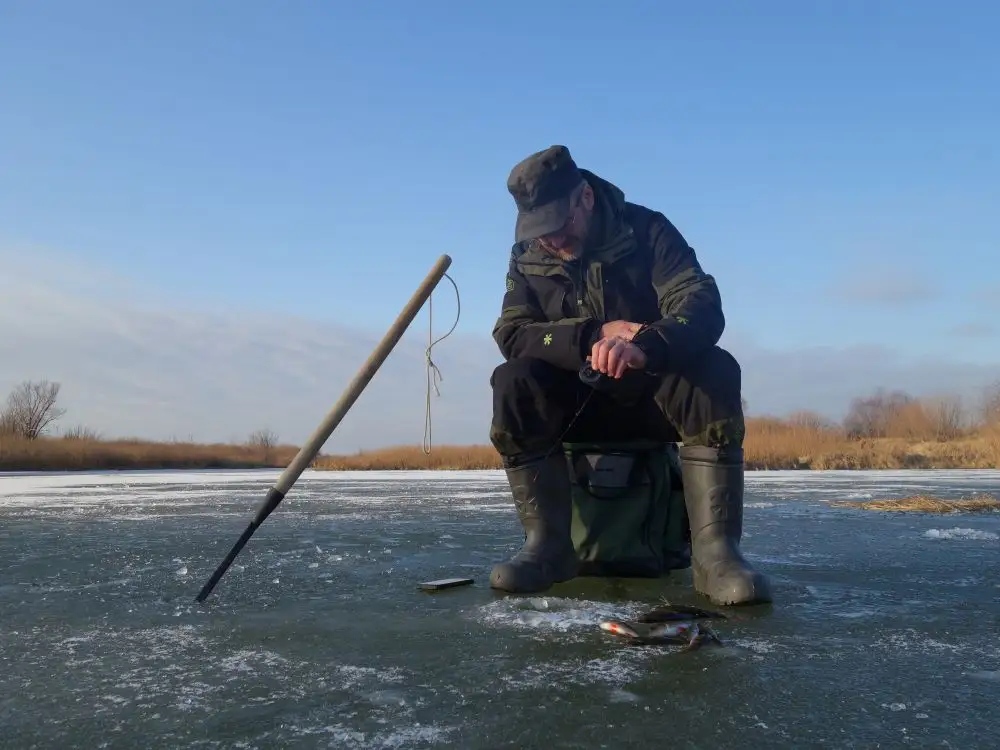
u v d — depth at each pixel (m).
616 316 2.80
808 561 3.27
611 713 1.42
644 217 2.87
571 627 2.09
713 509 2.54
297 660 1.79
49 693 1.57
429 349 3.14
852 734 1.33
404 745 1.29
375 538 4.10
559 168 2.70
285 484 2.65
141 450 36.28
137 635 2.05
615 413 2.85
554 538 2.74
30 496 8.25
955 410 23.84
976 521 5.04
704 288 2.66
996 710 1.44
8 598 2.55
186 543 3.94
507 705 1.47
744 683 1.59
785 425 20.50
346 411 2.64
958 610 2.30
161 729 1.37
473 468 20.33
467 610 2.32
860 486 9.43
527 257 2.95
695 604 2.40
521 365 2.70
